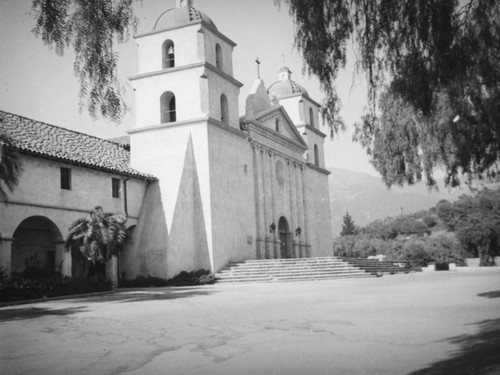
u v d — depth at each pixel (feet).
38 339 32.22
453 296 52.13
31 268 74.95
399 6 27.09
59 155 82.69
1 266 68.28
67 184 85.30
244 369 21.70
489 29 30.63
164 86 108.88
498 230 172.65
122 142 126.21
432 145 49.03
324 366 21.66
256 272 100.32
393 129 50.96
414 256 169.89
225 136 110.73
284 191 137.49
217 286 88.69
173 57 116.47
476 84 37.04
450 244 185.47
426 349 24.39
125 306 53.98
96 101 23.15
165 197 101.55
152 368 22.58
